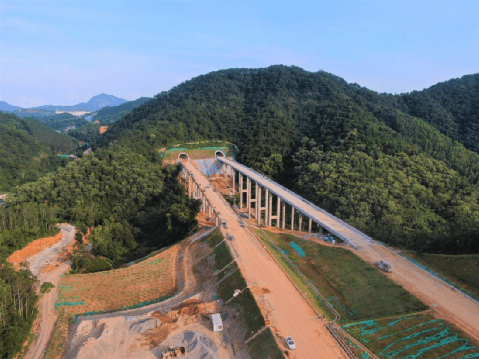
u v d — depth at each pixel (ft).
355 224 415.85
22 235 382.01
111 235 458.50
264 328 221.66
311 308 249.34
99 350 225.97
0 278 290.97
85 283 343.46
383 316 235.61
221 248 353.51
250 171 590.96
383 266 294.66
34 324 276.62
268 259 326.65
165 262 382.42
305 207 431.02
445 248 329.11
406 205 473.26
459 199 485.15
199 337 228.43
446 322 221.05
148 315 267.39
